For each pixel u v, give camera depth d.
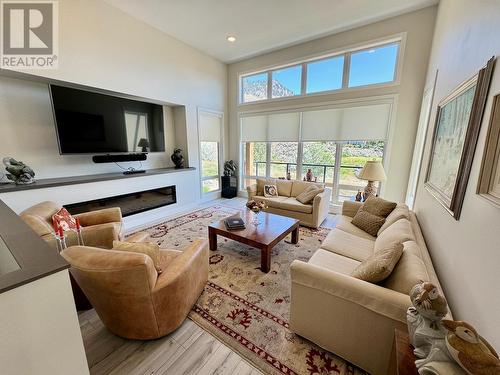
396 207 2.55
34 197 2.67
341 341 1.36
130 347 1.51
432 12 3.18
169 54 4.10
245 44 4.41
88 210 3.20
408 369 0.87
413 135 3.55
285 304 1.92
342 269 1.77
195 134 4.83
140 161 4.29
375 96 3.77
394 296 1.16
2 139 2.74
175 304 1.53
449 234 1.47
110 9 3.20
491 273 0.90
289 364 1.40
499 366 0.64
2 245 1.02
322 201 3.62
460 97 1.51
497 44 1.07
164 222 3.92
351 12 3.34
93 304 1.48
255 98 5.31
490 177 0.98
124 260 1.28
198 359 1.44
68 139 3.04
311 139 4.57
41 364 0.80
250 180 5.77
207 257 2.04
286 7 3.21
